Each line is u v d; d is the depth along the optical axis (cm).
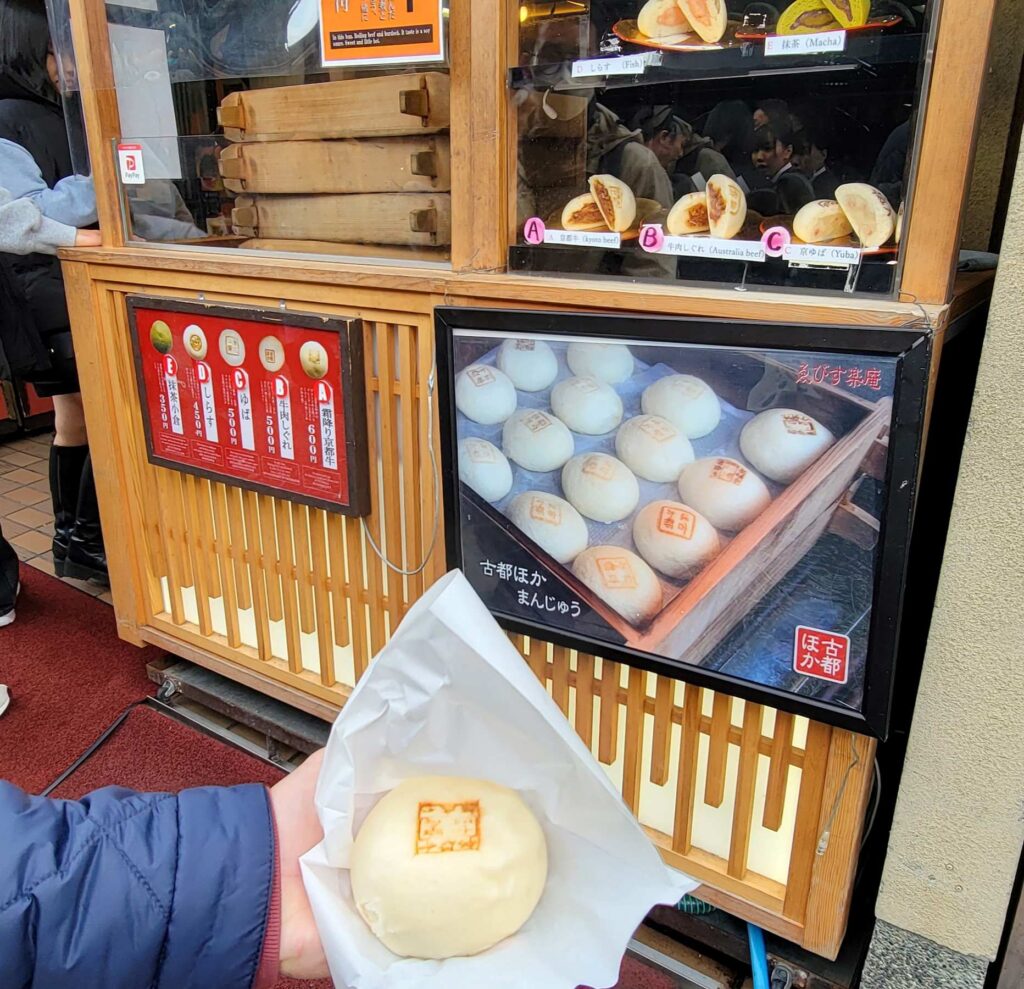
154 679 243
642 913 80
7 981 70
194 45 183
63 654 266
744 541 130
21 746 224
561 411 140
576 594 149
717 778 151
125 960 74
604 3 131
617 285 135
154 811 81
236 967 78
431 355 158
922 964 143
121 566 238
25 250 207
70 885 73
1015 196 104
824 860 142
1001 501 114
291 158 177
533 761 88
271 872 80
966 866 132
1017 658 118
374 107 161
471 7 137
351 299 165
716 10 120
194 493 215
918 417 110
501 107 140
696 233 132
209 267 182
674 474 133
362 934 83
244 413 189
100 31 195
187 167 193
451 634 80
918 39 107
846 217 119
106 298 210
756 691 135
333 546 192
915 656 163
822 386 117
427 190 160
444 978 79
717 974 165
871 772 141
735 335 120
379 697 86
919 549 158
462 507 157
